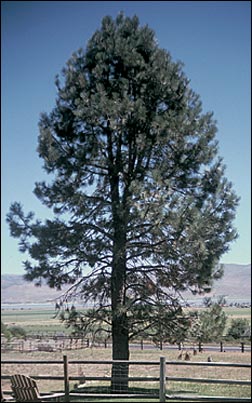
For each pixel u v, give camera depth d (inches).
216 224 715.4
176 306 692.1
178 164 717.9
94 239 701.9
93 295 713.6
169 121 701.3
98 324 697.6
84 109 701.9
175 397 460.8
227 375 963.3
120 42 743.1
